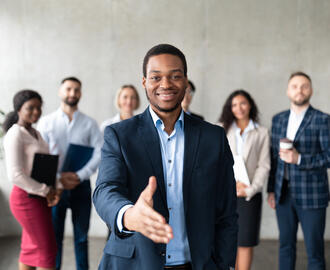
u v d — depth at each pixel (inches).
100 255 148.3
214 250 53.6
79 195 122.4
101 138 130.8
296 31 169.5
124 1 168.6
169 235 31.1
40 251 102.1
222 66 170.7
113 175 47.1
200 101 171.6
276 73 170.7
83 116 128.2
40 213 101.7
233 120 120.9
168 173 51.6
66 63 169.5
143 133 50.7
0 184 168.4
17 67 168.9
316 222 111.7
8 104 169.0
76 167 118.3
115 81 170.4
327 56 170.2
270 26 169.5
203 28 169.6
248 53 170.2
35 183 99.5
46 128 124.2
